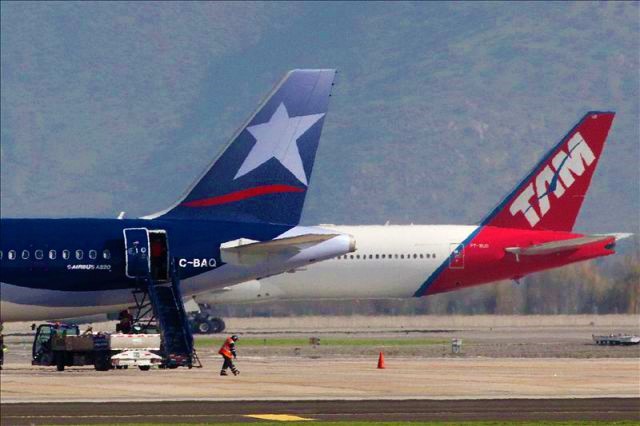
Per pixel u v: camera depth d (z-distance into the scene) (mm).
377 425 174750
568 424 175500
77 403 199375
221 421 179000
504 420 180375
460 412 189375
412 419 181250
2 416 182875
